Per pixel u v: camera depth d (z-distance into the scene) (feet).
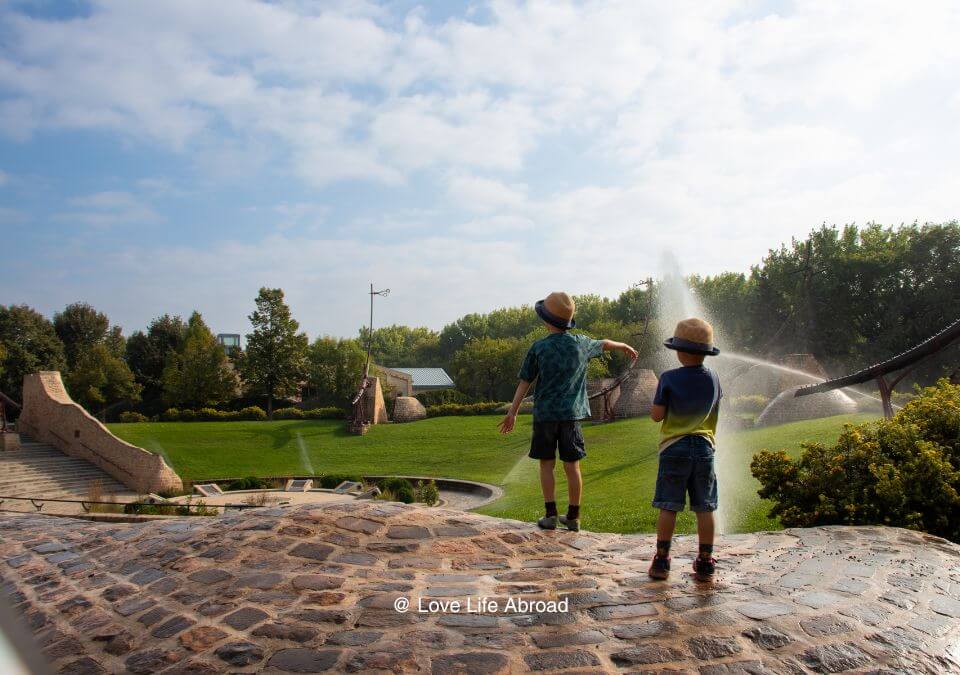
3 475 98.89
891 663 10.84
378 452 135.03
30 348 220.23
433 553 16.84
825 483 26.00
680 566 16.37
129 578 16.63
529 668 10.71
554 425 18.10
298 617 13.01
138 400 213.25
